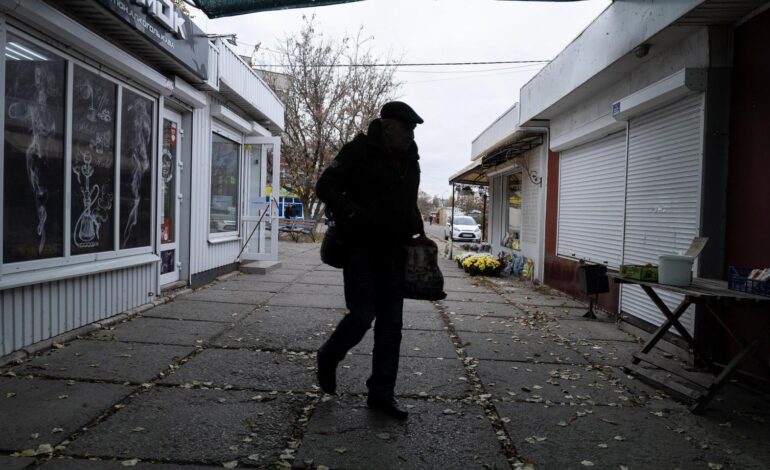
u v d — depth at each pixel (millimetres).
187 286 7934
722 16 4766
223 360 4457
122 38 5680
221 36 8289
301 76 23156
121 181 5855
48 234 4633
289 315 6406
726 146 5004
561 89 8031
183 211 7879
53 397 3465
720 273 5016
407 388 3967
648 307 6109
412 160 3383
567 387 4148
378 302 3434
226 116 8922
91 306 5285
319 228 29531
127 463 2648
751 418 3621
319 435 3090
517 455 2941
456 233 27203
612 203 7414
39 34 4379
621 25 6012
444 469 2754
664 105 5887
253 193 11578
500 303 8180
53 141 4668
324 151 23281
